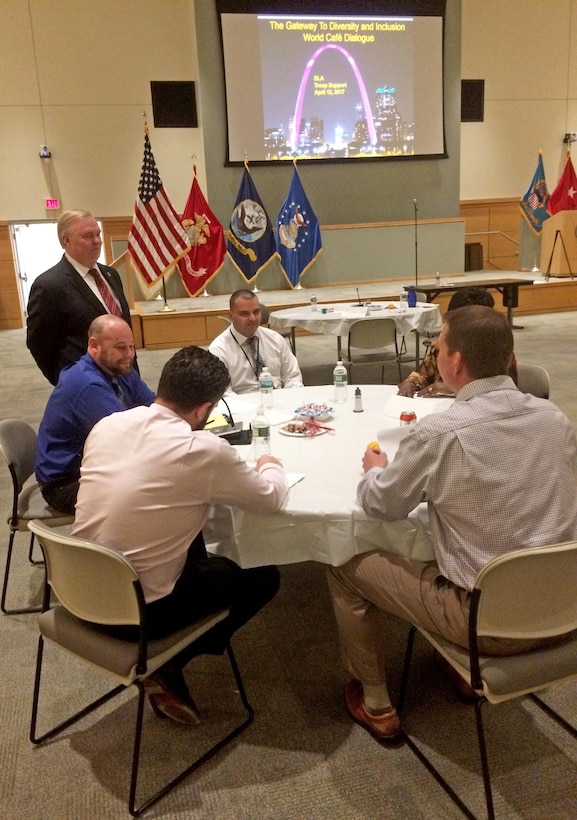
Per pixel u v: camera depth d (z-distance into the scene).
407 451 1.41
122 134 9.65
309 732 1.73
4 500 3.39
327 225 9.62
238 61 9.16
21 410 5.21
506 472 1.33
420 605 1.48
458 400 1.42
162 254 7.50
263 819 1.47
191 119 9.75
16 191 9.62
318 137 9.70
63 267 2.76
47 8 9.09
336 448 2.01
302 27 9.27
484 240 11.69
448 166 10.31
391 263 9.63
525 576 1.28
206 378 1.51
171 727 1.77
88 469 1.50
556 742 1.65
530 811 1.46
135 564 1.46
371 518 1.57
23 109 9.34
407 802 1.50
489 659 1.38
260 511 1.57
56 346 2.79
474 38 10.71
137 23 9.34
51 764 1.65
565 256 9.51
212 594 1.61
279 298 8.43
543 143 11.53
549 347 6.89
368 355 5.28
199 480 1.47
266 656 2.05
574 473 1.39
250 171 9.55
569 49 11.23
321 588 2.44
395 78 9.77
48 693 1.92
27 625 2.28
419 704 1.81
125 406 2.31
